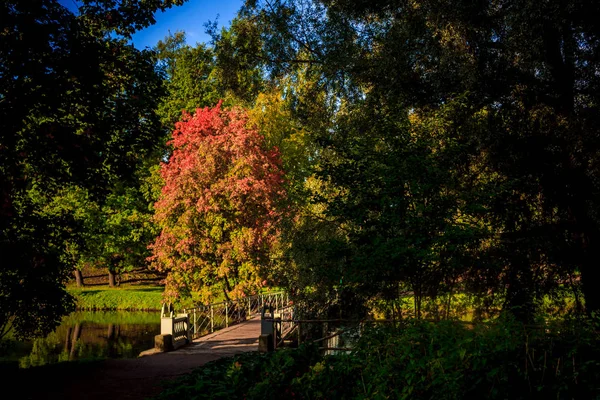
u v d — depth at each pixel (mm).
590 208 8883
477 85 8992
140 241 30359
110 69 10945
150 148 11703
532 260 8961
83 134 10164
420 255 6273
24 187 9188
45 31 8820
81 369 10016
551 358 4219
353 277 7148
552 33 8609
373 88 10688
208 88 28672
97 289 33406
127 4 11219
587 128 8602
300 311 11305
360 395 4375
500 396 3969
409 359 4449
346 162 7766
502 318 4625
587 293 8938
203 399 5824
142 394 7891
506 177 8984
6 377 8914
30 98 9148
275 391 5324
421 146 7266
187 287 21453
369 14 11156
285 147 24375
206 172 20062
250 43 13922
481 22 8891
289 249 10359
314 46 12539
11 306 9273
